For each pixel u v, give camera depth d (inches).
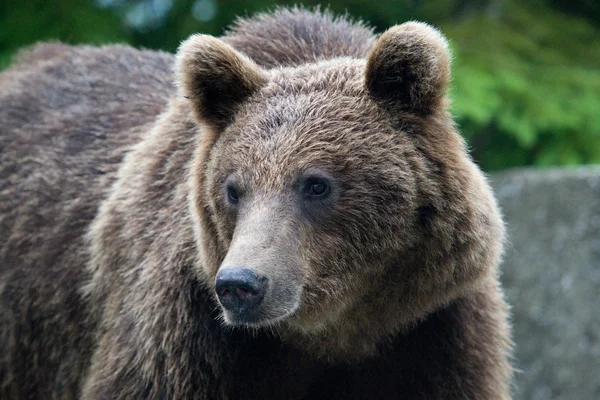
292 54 417.7
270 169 350.3
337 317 366.3
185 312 379.2
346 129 354.6
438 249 357.4
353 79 370.9
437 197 354.0
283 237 340.8
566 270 693.3
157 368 379.2
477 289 383.9
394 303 367.6
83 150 464.4
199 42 371.2
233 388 385.1
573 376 685.9
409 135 359.3
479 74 827.4
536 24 923.4
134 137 452.4
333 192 350.3
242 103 375.2
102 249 419.8
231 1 890.7
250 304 326.6
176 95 441.7
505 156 908.0
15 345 460.4
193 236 381.4
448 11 944.3
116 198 422.6
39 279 449.1
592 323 685.9
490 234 368.2
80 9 829.8
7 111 499.5
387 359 391.2
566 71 867.4
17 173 476.1
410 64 354.0
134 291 395.2
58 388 448.5
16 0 829.2
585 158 852.6
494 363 397.4
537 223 704.4
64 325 440.8
